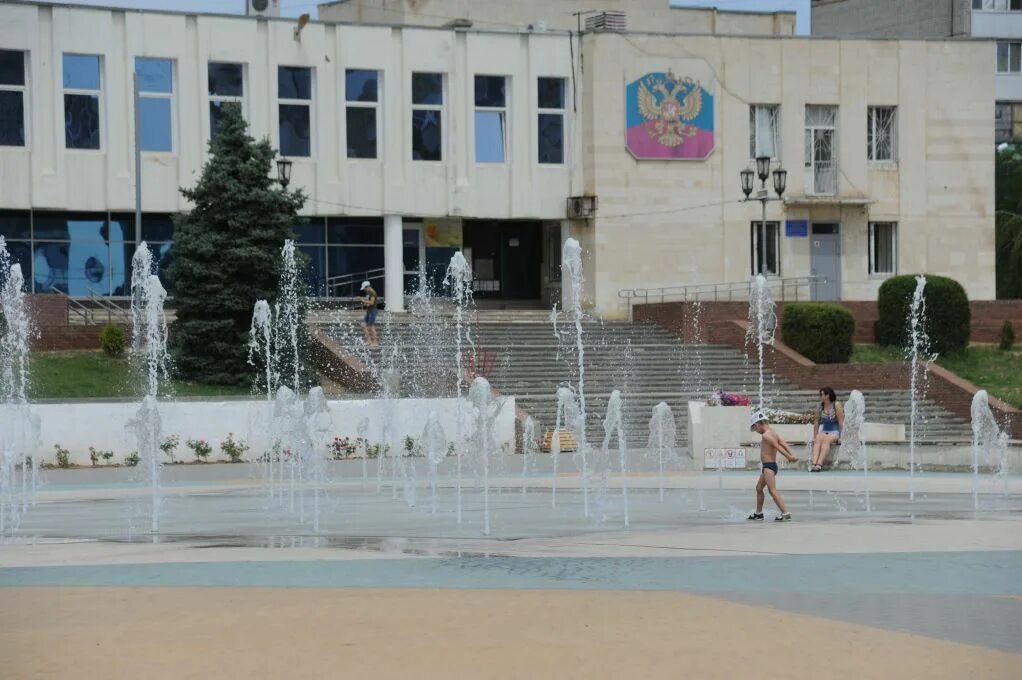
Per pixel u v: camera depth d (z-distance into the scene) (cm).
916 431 4253
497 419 3775
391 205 5544
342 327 4916
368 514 2314
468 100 5634
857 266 6028
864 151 6009
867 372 4600
